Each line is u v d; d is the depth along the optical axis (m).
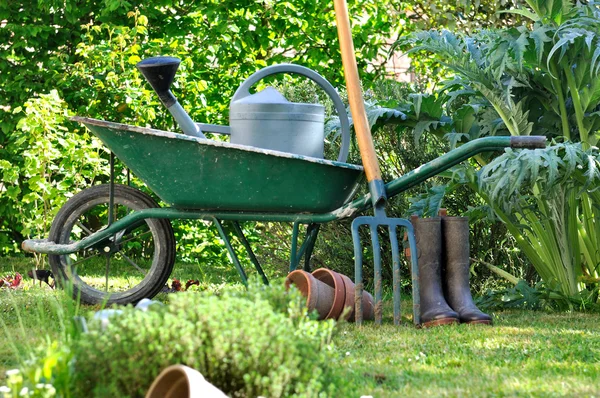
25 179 7.74
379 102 5.53
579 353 3.42
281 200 4.61
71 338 2.42
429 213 5.01
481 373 3.00
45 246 5.14
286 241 6.62
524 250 5.28
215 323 2.25
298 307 2.71
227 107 8.23
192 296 2.44
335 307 4.38
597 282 5.09
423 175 4.47
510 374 2.97
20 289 5.76
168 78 4.69
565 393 2.61
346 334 3.96
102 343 2.23
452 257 4.62
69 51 8.11
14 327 3.89
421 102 5.34
